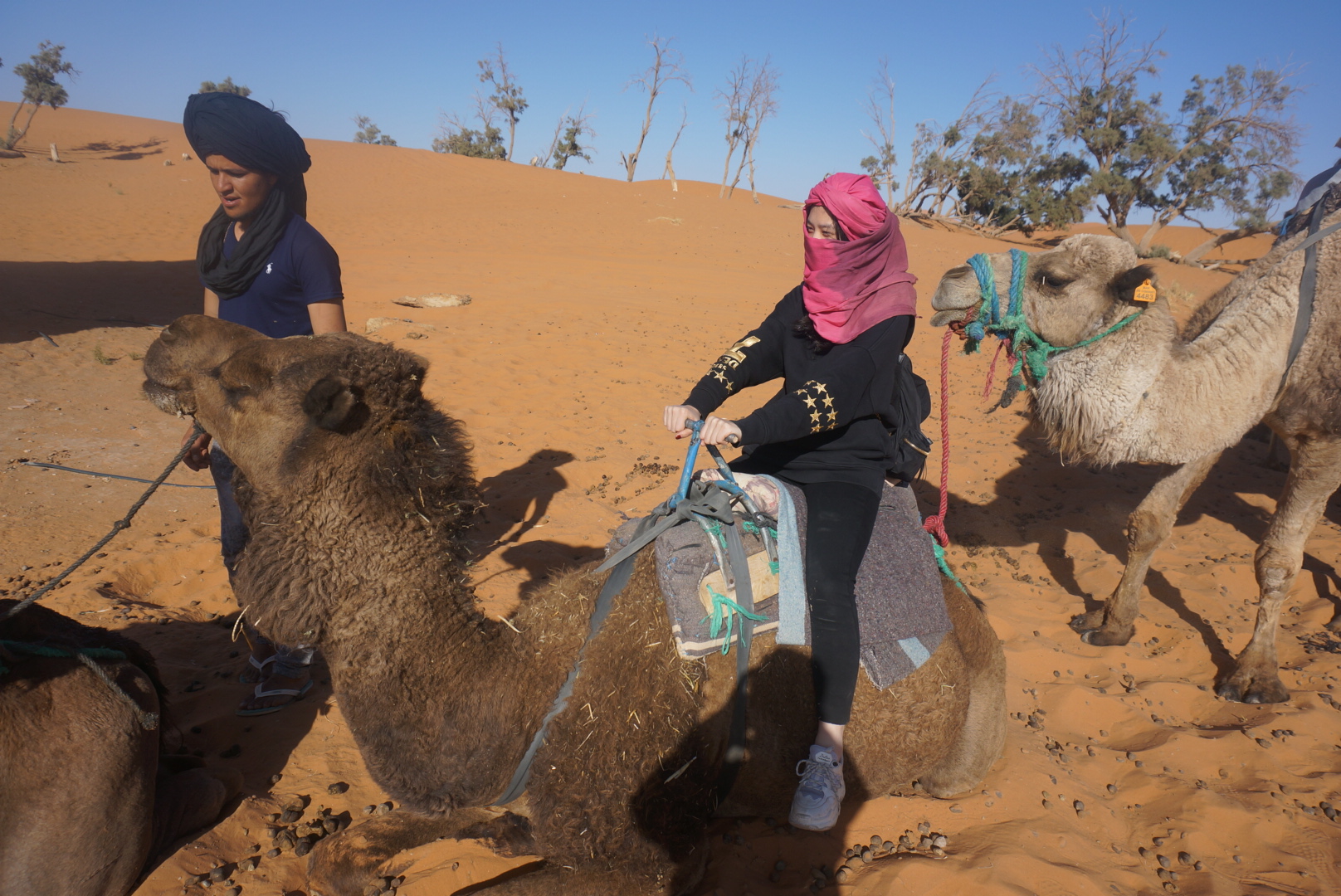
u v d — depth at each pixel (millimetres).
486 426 9531
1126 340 4602
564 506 7203
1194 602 6016
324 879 3148
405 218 35750
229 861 3309
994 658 3637
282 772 3861
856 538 3012
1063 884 3355
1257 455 9750
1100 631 5527
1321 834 3789
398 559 2549
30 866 2691
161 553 5961
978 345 4863
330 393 2381
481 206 40594
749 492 2998
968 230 62625
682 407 2961
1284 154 54312
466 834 3342
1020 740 4332
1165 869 3564
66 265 20203
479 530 6688
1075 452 4957
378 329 14367
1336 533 7336
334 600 2514
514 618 2928
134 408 9281
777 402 2855
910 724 3188
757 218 42094
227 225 3863
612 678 2754
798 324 3283
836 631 2875
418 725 2588
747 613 2848
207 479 7535
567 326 15562
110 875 2891
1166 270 34844
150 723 2994
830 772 2801
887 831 3615
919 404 3398
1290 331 4715
